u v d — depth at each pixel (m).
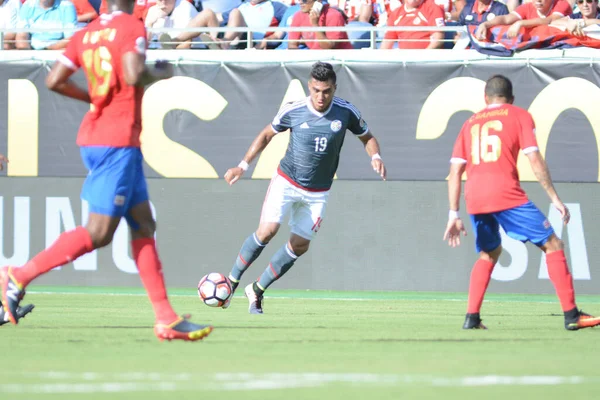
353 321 29.61
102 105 20.53
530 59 44.22
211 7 54.19
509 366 18.05
